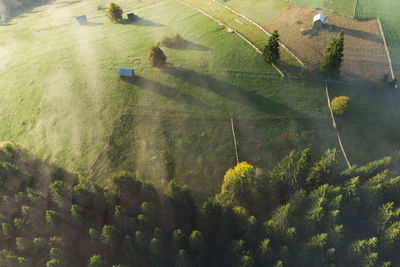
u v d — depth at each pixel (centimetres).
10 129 4494
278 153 4141
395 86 5006
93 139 4225
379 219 2761
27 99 4984
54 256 2452
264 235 2712
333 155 3103
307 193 3003
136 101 4778
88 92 4988
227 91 5031
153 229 2745
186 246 2591
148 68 5519
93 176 3769
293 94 4994
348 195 2883
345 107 4438
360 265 2609
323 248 2653
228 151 4122
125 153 4056
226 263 2698
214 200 2947
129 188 3042
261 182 3275
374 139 4353
